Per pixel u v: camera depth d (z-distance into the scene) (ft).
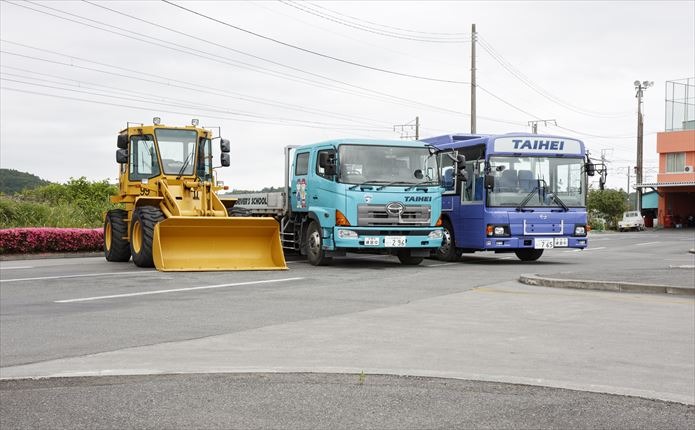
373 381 19.99
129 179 61.26
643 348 25.20
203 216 58.65
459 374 20.67
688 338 27.12
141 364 22.66
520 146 63.62
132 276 50.19
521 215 62.95
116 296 39.58
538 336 27.43
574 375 21.20
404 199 58.03
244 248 56.34
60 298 38.83
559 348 25.13
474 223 64.13
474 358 23.45
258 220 55.47
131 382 19.97
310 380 20.08
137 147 61.00
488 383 19.77
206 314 33.12
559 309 34.63
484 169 62.75
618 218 229.04
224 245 55.93
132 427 16.14
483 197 63.00
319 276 50.83
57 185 118.52
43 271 55.01
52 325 30.30
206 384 19.67
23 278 49.24
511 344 25.81
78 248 79.41
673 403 17.95
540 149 64.18
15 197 100.94
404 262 63.82
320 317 32.14
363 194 56.90
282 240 66.18
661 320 31.35
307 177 61.36
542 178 64.08
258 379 20.22
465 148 66.49
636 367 22.29
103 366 22.45
